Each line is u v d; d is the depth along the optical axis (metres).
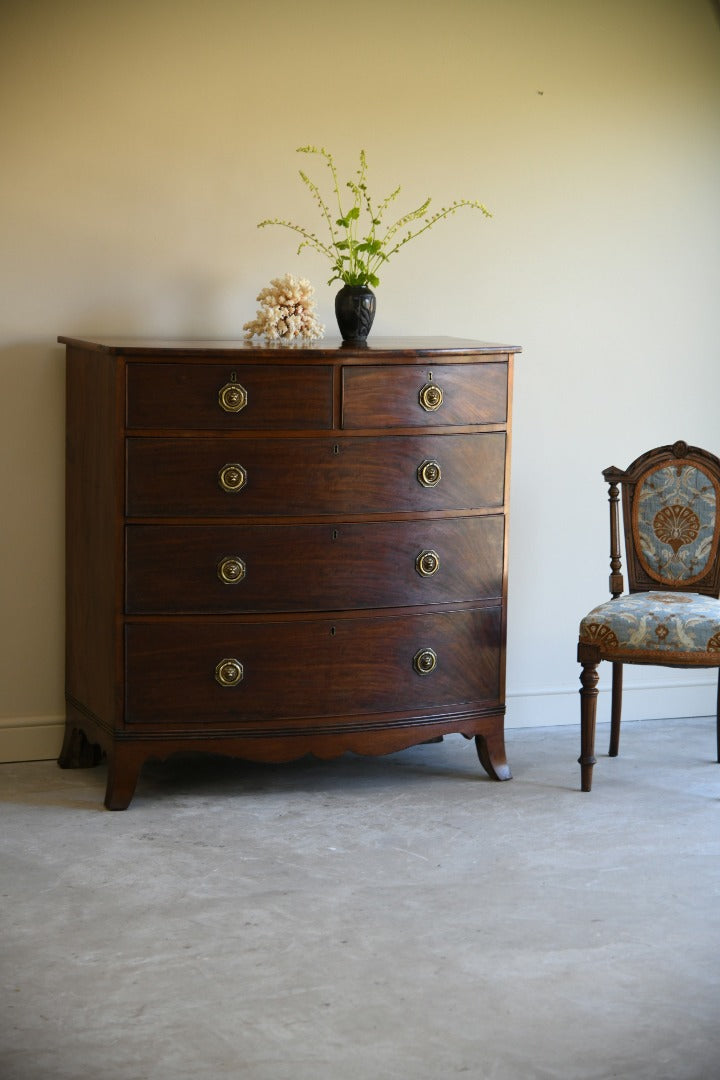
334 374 3.47
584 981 2.62
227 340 3.90
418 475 3.59
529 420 4.29
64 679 3.97
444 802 3.64
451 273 4.17
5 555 3.89
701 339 4.43
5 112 3.74
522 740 4.26
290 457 3.47
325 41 3.96
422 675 3.67
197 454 3.43
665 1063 2.33
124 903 2.95
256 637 3.51
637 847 3.33
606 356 4.34
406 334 4.15
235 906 2.94
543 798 3.69
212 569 3.47
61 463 3.90
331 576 3.54
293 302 3.80
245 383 3.42
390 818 3.51
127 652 3.47
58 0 3.74
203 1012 2.48
